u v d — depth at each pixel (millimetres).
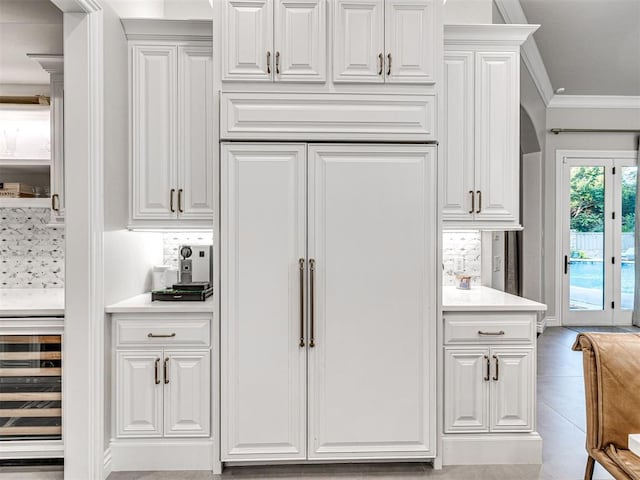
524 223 6184
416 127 2508
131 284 2826
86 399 2375
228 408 2471
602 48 5109
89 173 2377
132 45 2729
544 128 6312
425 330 2518
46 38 2703
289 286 2479
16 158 2941
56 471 2500
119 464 2518
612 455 1749
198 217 2762
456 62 2809
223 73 2473
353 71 2500
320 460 2504
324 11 2492
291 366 2482
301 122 2477
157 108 2742
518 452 2596
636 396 1812
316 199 2482
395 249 2506
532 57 5207
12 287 3176
